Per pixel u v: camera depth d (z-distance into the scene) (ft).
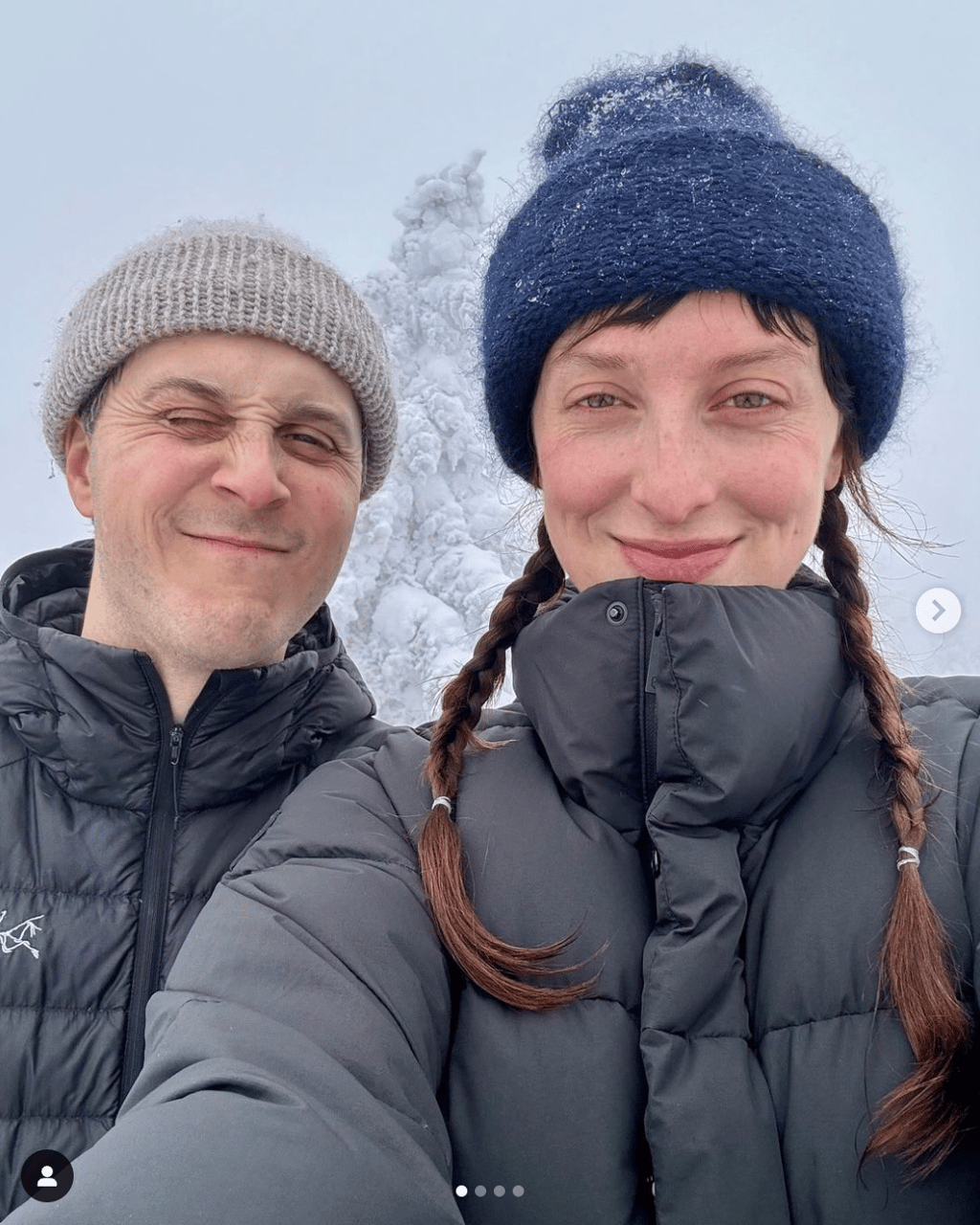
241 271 1.71
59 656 1.68
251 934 1.11
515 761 1.38
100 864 1.65
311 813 1.35
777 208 1.35
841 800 1.22
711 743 1.18
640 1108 1.08
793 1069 1.06
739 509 1.34
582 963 1.15
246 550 1.69
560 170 1.51
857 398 1.49
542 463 1.49
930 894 1.11
